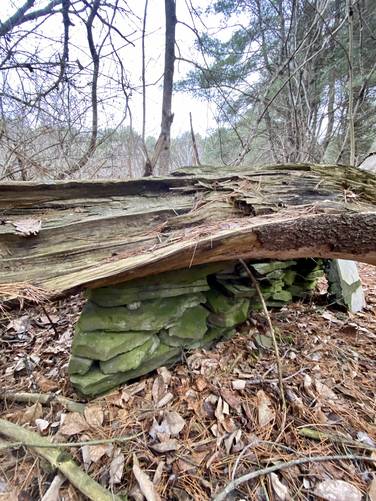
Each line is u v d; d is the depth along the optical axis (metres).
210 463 1.14
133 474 1.08
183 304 1.66
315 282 2.70
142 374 1.54
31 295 1.15
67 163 4.36
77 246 1.37
